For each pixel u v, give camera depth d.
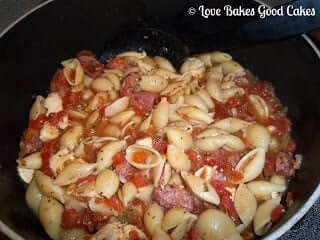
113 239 0.21
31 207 0.23
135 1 0.27
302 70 0.24
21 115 0.26
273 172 0.24
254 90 0.27
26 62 0.25
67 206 0.22
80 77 0.27
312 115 0.23
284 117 0.26
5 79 0.24
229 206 0.22
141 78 0.27
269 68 0.27
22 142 0.26
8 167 0.24
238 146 0.24
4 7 0.31
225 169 0.23
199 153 0.24
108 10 0.27
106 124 0.25
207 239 0.21
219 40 0.26
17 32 0.24
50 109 0.26
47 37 0.26
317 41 0.26
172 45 0.28
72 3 0.26
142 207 0.22
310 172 0.22
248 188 0.23
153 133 0.25
